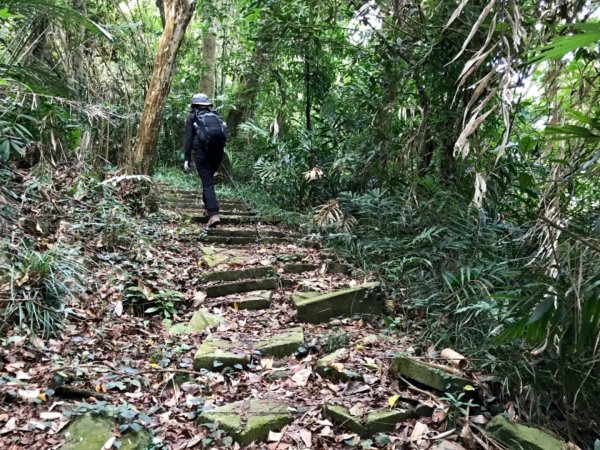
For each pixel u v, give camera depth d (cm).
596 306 175
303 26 495
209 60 917
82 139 451
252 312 332
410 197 374
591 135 174
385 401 226
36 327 256
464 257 314
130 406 213
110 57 530
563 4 226
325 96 598
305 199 579
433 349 267
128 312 307
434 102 390
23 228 327
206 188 502
